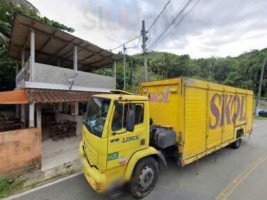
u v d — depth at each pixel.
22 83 9.77
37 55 13.07
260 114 29.05
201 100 6.14
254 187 5.49
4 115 14.29
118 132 4.38
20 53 12.32
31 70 8.38
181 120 5.48
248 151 9.09
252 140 11.52
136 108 4.75
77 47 10.96
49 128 11.13
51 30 8.66
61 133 10.46
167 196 4.96
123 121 4.48
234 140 8.59
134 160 4.66
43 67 8.79
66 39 9.79
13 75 16.12
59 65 14.68
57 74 9.34
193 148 5.91
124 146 4.52
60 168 6.62
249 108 10.06
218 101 7.08
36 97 7.75
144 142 4.96
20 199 4.84
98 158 4.21
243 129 9.43
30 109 7.53
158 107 6.27
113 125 4.30
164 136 5.23
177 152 5.76
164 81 6.01
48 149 8.63
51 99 8.02
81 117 11.52
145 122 4.95
